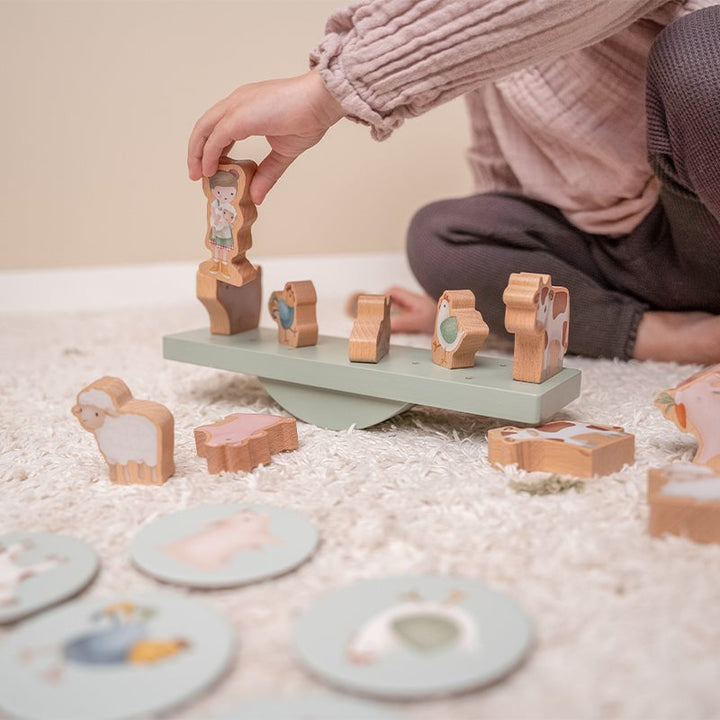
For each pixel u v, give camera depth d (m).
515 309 0.81
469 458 0.82
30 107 1.71
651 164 1.01
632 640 0.51
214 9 1.76
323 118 0.89
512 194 1.29
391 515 0.68
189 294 1.87
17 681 0.47
